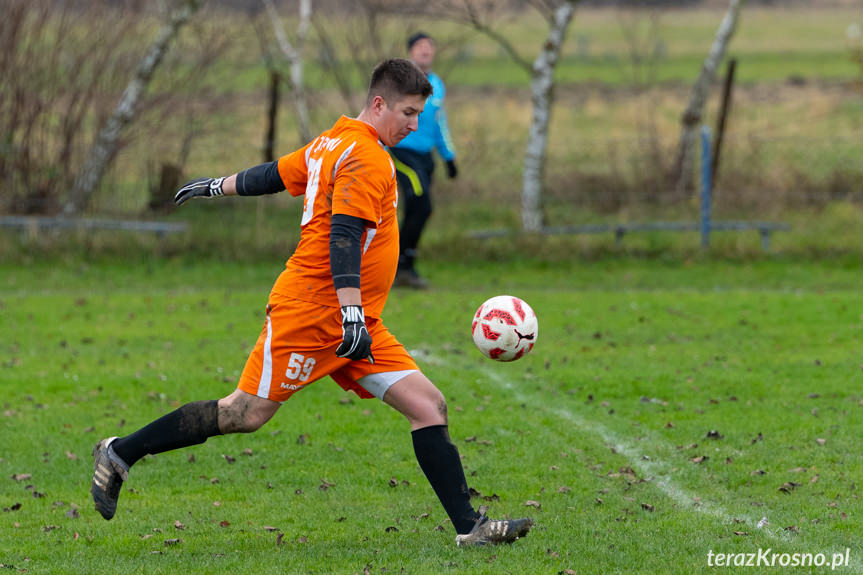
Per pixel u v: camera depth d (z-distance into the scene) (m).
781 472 21.23
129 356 33.44
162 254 53.22
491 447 23.50
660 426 24.94
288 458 22.88
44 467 22.20
